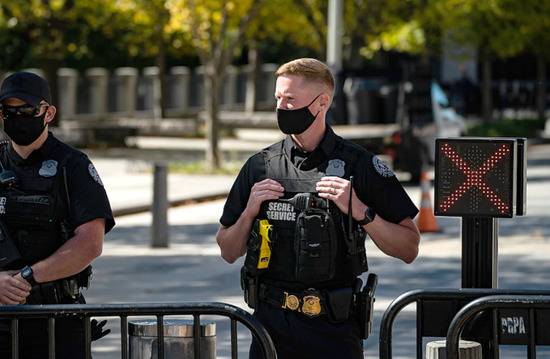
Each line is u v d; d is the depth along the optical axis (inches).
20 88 370.9
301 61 360.8
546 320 367.6
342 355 358.9
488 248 397.4
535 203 1364.4
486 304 363.3
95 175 381.7
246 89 3356.3
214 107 1754.4
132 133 2233.0
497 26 2381.9
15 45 2372.0
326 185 354.0
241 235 365.4
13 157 380.5
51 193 376.5
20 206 374.6
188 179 1635.1
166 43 2728.8
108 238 1117.7
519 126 2529.5
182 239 1111.0
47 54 2188.7
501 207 389.7
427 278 870.4
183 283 859.4
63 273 372.8
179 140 2444.6
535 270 903.1
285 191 361.1
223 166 1793.8
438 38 2314.2
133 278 882.1
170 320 382.0
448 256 983.0
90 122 2596.0
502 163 388.8
